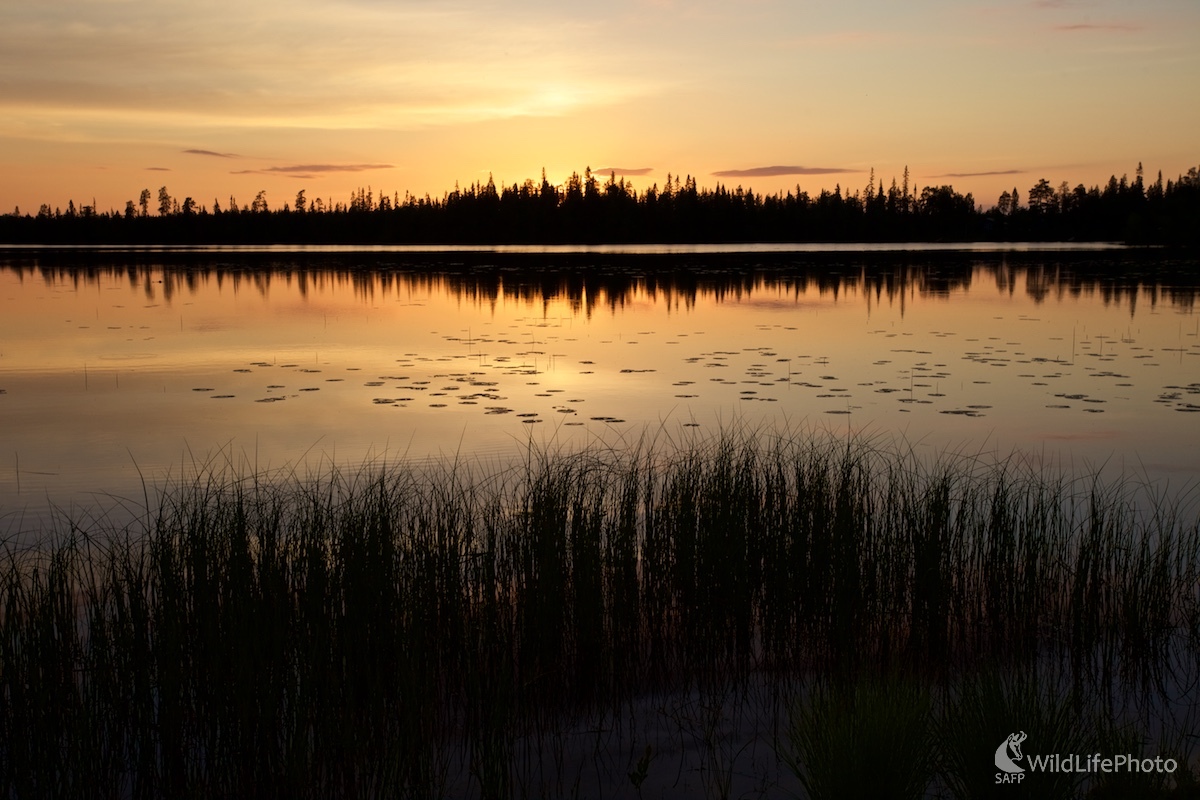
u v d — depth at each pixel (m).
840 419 13.98
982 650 6.94
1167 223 83.31
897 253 70.75
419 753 5.20
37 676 5.06
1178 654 6.75
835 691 5.17
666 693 6.45
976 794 4.55
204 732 5.45
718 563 6.65
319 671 5.39
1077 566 6.78
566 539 6.80
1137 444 12.53
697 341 22.81
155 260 60.22
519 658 6.13
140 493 10.30
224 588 5.66
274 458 11.78
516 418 14.02
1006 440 12.74
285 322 26.56
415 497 8.59
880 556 6.96
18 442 12.68
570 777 5.33
